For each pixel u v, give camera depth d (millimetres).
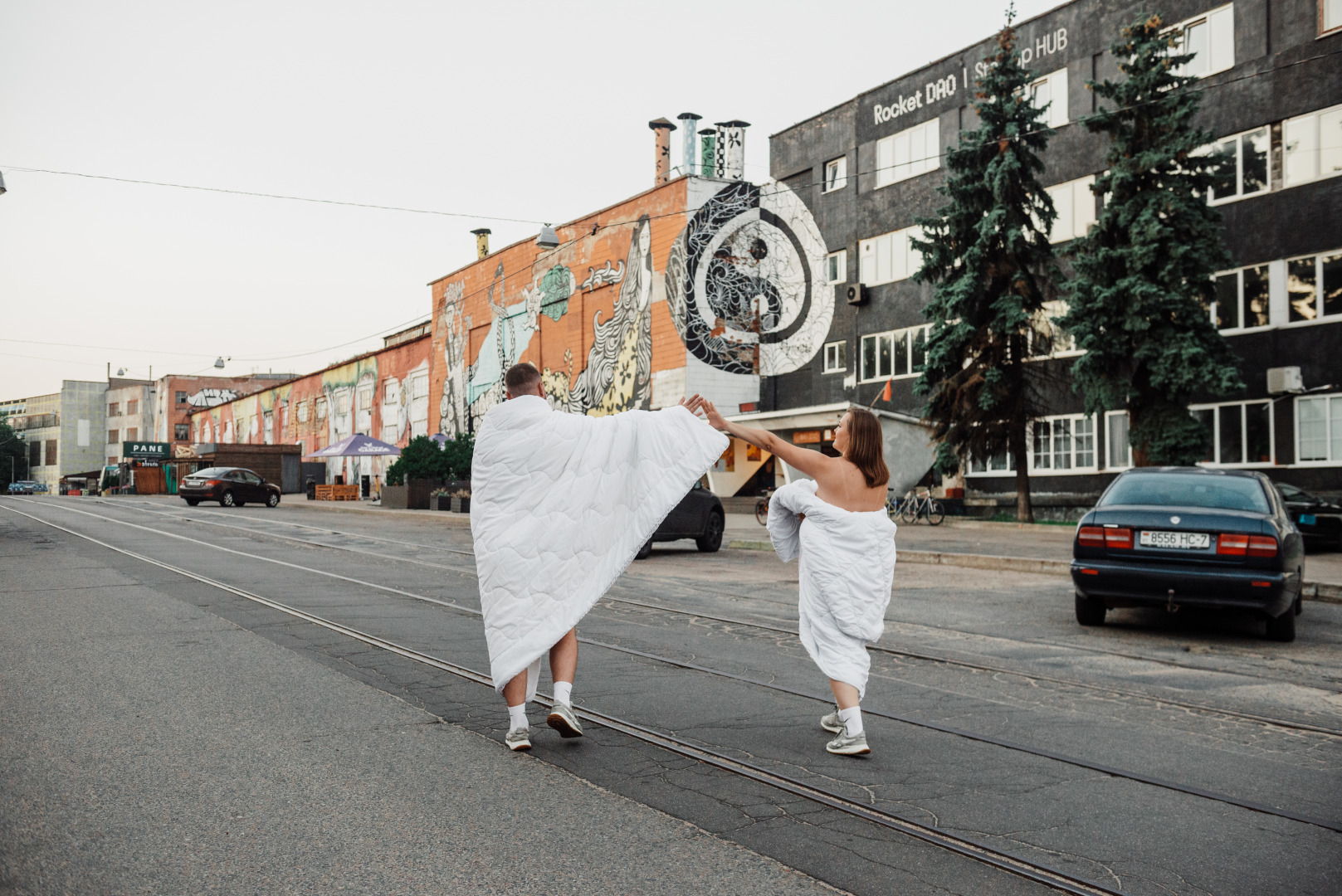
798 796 4004
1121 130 21703
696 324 33531
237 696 5539
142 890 2984
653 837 3504
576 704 5590
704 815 3756
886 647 7715
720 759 4496
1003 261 23953
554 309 40906
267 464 57438
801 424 30453
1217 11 23672
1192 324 20703
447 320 50188
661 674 6500
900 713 5512
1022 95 24906
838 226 33406
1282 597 7836
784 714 5422
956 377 24188
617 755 4559
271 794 3887
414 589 10891
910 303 31094
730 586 12070
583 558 4664
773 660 7055
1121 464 25750
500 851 3340
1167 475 9148
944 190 24641
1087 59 26625
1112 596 8367
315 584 11188
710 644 7738
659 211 34688
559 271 40531
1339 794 4164
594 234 38219
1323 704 5930
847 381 32906
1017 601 10891
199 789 3932
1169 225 21078
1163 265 21078
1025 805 3953
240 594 10102
